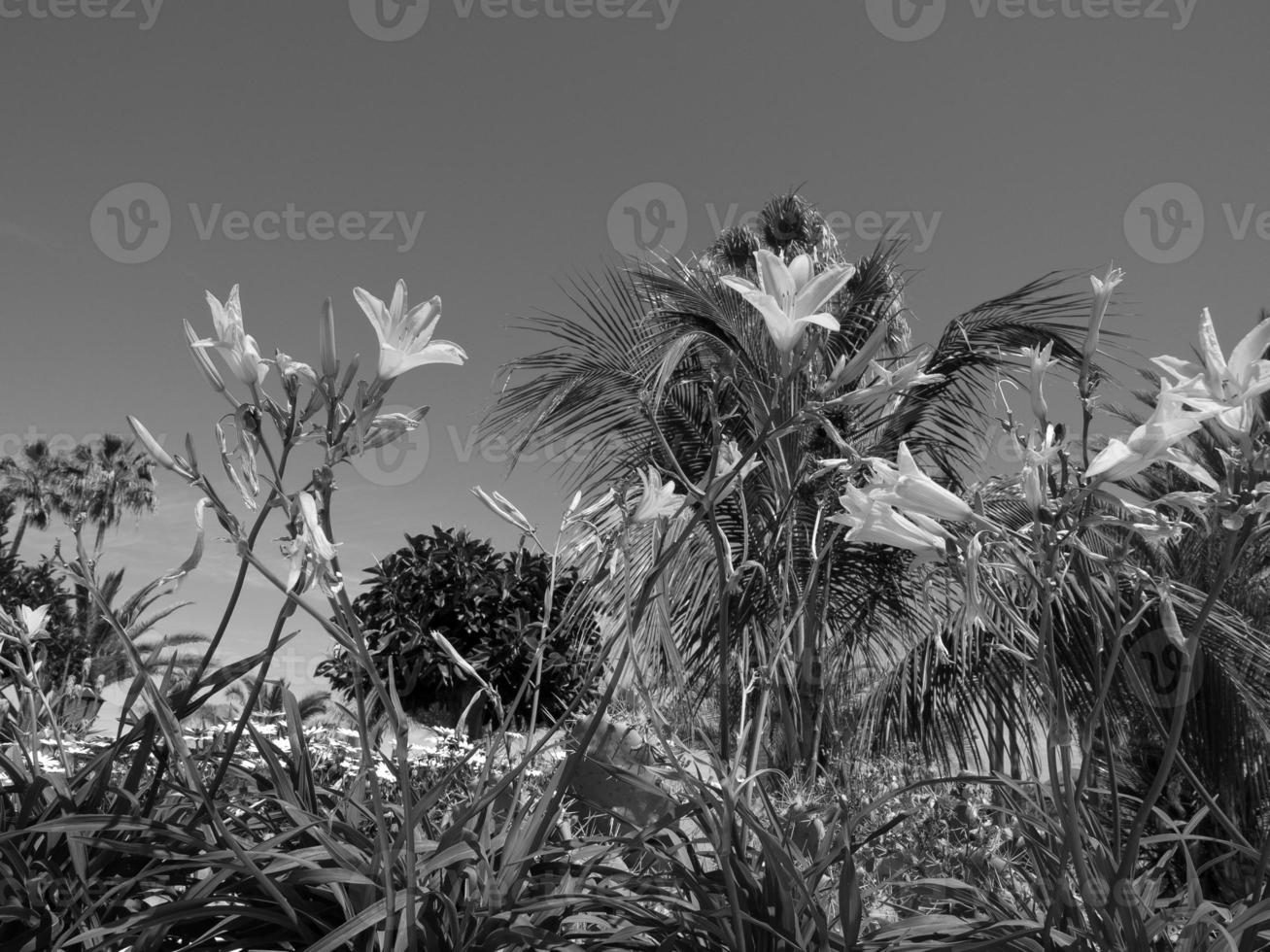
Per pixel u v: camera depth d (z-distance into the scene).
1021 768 2.31
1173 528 0.82
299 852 1.02
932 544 0.90
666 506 1.14
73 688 1.77
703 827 1.16
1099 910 0.89
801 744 3.15
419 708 5.10
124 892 1.12
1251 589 5.39
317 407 0.90
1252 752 4.88
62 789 1.21
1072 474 0.87
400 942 0.98
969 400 6.10
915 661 5.86
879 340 0.94
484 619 5.33
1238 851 1.04
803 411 0.96
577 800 1.57
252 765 1.67
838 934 1.12
